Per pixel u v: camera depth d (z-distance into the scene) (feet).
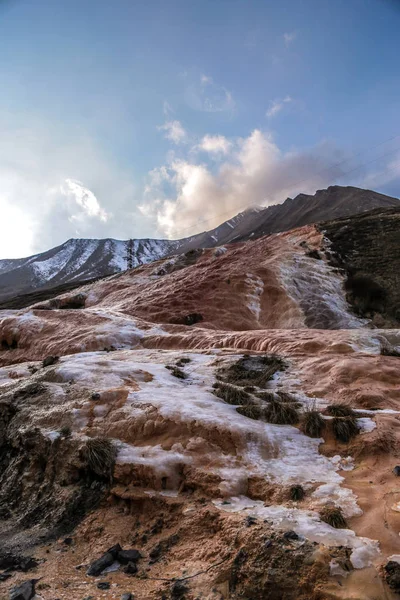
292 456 21.53
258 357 39.75
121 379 31.76
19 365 45.01
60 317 91.66
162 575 15.05
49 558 17.48
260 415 25.82
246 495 19.02
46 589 14.74
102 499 20.92
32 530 20.13
